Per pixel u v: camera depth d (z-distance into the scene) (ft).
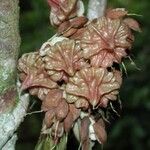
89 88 1.40
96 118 1.45
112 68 1.42
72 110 1.42
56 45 1.41
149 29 3.05
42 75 1.42
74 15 1.45
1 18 1.39
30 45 2.91
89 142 1.46
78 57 1.41
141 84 3.02
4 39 1.40
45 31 2.96
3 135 1.41
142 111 3.08
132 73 2.97
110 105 1.47
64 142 1.45
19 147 3.33
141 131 3.07
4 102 1.42
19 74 1.44
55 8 1.45
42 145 1.47
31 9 3.06
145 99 3.03
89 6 1.50
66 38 1.43
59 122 1.42
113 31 1.41
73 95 1.40
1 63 1.41
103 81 1.40
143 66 3.00
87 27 1.42
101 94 1.40
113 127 3.06
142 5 3.07
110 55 1.41
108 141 3.13
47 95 1.42
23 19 3.01
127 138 3.13
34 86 1.42
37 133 3.30
